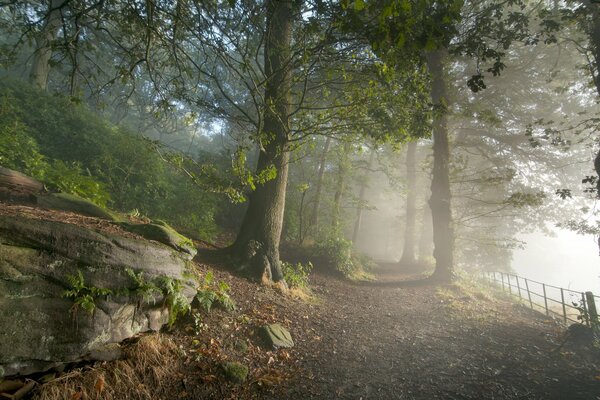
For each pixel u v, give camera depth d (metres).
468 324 8.04
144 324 4.33
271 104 6.18
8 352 3.00
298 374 4.91
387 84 6.59
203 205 12.69
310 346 5.89
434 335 7.16
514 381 5.12
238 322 5.74
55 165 8.76
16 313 3.11
